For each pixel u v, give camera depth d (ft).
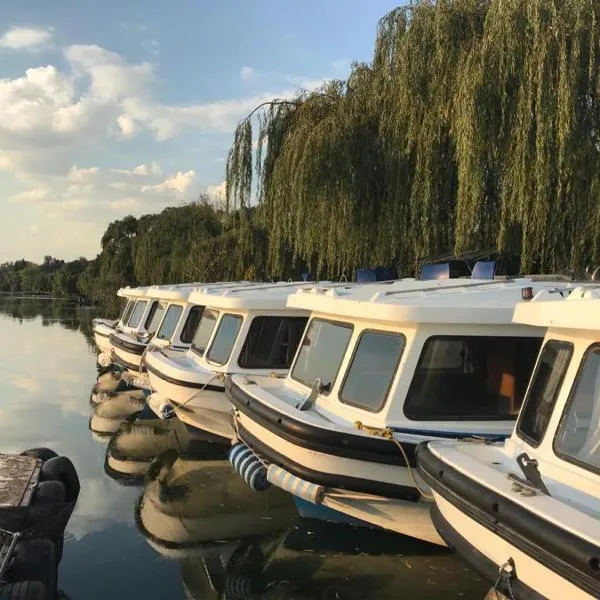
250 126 48.91
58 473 23.21
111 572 20.22
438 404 17.95
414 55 34.06
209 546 21.95
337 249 40.98
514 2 29.12
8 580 16.85
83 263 306.76
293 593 18.38
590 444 12.21
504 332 18.33
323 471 17.94
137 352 43.62
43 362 70.13
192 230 104.94
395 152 36.65
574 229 29.35
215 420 28.99
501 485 12.36
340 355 20.71
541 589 11.14
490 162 30.89
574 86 27.35
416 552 19.48
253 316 28.84
